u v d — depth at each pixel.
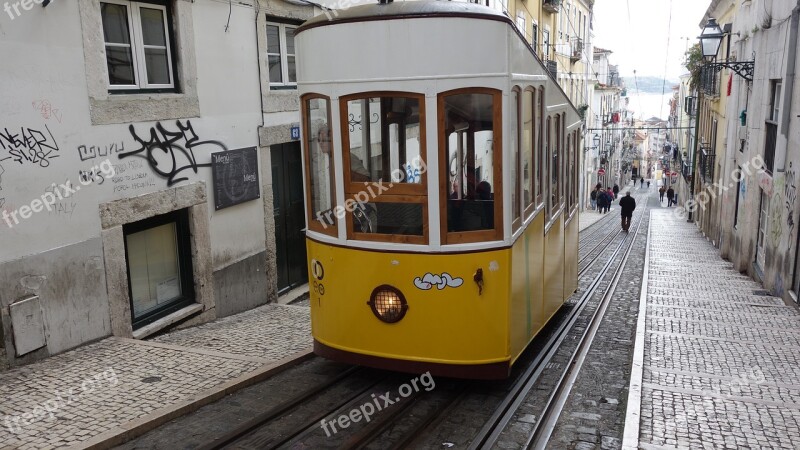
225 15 8.71
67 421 4.86
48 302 6.38
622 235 25.02
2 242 5.95
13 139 6.01
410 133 5.17
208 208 8.55
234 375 5.90
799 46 10.93
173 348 6.73
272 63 10.06
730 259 17.78
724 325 8.52
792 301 10.09
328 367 6.37
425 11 5.01
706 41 16.00
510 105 5.18
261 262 9.76
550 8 28.84
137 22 7.48
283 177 10.55
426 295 5.27
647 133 112.88
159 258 8.01
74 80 6.57
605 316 9.30
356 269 5.46
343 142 5.37
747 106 17.08
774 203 11.99
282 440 4.70
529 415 5.34
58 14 6.36
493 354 5.32
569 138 8.53
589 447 4.76
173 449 4.56
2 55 5.87
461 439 4.87
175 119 7.92
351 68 5.24
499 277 5.25
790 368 6.46
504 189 5.17
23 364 6.15
